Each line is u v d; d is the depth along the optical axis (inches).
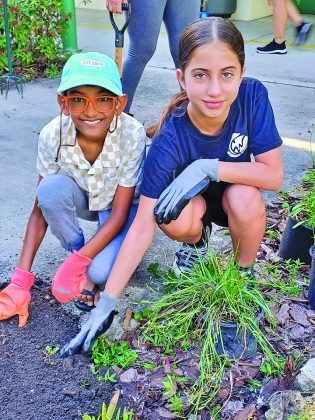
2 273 93.7
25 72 203.6
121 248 78.2
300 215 98.6
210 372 74.2
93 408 70.4
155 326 80.1
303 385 69.7
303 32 189.9
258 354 78.0
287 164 135.7
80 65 75.2
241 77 73.8
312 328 83.1
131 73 133.3
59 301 86.4
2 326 82.4
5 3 177.3
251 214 79.7
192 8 129.6
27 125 157.4
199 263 86.3
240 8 312.8
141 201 79.2
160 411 70.0
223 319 77.2
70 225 83.6
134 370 75.4
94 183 82.6
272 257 99.3
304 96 183.6
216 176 77.2
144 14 124.8
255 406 70.6
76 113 75.7
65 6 213.3
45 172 85.1
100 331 75.4
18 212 113.1
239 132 78.3
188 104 77.5
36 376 74.4
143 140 81.8
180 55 73.0
